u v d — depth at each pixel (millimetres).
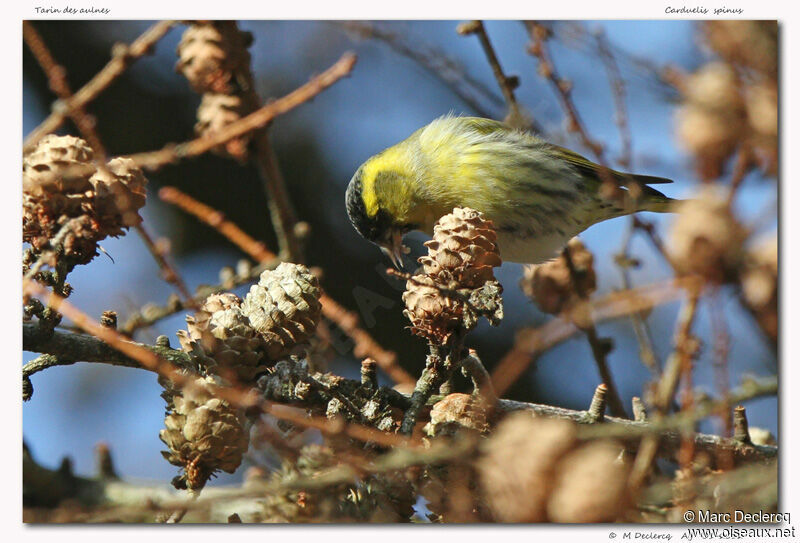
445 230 5500
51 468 6551
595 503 3375
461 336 5488
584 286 8289
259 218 12062
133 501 6387
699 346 4785
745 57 3469
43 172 5254
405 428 5246
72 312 4805
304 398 5348
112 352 5543
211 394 4891
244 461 5551
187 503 4246
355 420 5164
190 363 5461
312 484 4270
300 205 12148
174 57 11891
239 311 5320
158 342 5676
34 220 5340
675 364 4941
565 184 10258
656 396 5156
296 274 5383
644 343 6648
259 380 5438
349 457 4492
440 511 4840
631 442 5699
